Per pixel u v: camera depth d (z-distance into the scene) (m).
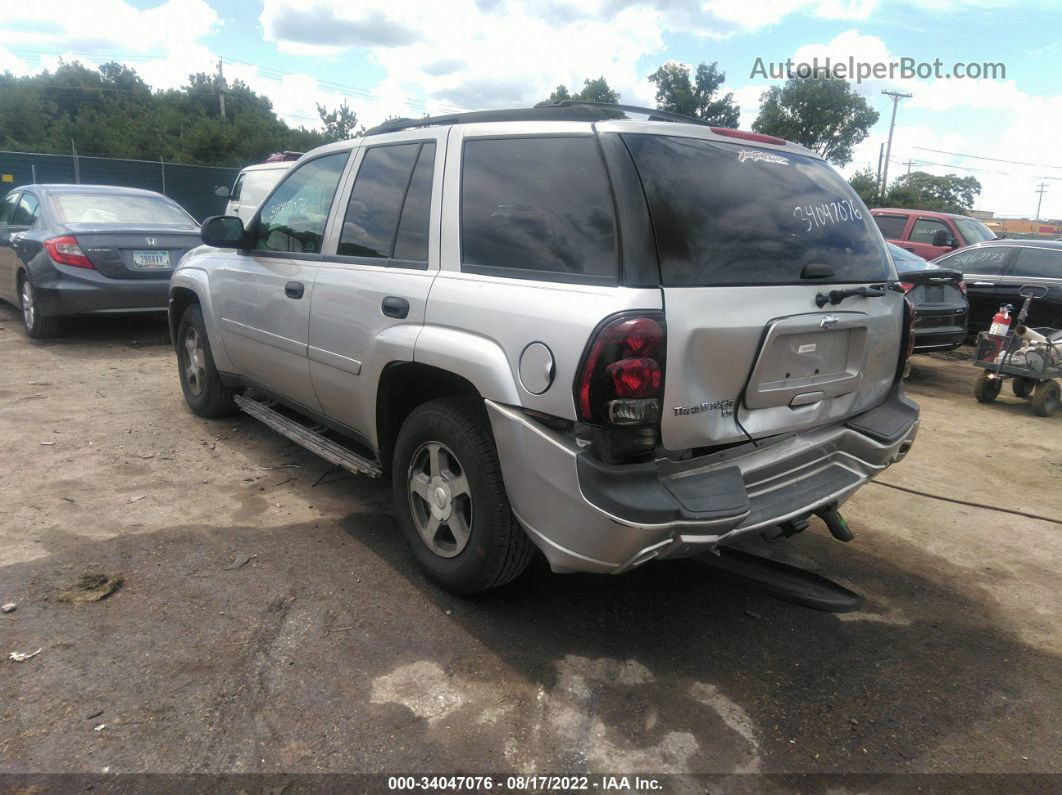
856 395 3.19
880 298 3.21
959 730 2.63
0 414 5.35
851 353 3.11
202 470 4.50
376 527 3.87
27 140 52.94
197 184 26.77
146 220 8.35
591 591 3.37
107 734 2.35
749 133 3.12
